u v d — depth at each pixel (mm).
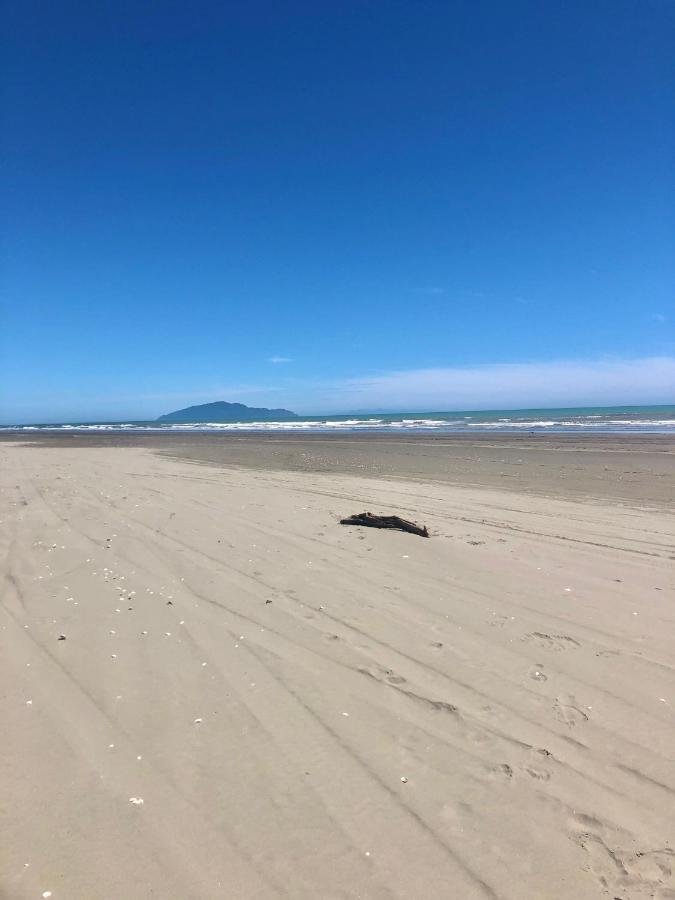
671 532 7699
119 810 2467
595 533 7652
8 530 7723
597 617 4691
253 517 8664
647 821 2457
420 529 7559
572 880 2158
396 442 28094
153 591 5285
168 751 2885
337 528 7887
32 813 2445
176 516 8727
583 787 2662
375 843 2312
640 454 18672
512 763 2830
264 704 3346
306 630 4418
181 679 3639
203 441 34719
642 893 2105
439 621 4617
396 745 2967
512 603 5016
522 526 8102
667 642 4215
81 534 7477
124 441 36562
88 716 3207
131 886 2092
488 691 3525
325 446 26672
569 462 16859
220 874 2150
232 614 4734
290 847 2285
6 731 3059
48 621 4590
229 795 2570
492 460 17875
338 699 3414
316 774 2723
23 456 22453
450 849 2291
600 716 3252
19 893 2055
